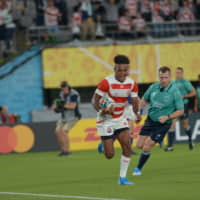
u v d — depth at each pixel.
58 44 80.81
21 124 63.56
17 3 78.81
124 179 34.00
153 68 82.50
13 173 43.88
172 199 28.30
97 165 46.78
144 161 38.59
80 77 81.38
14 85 80.19
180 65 83.00
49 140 64.06
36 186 35.44
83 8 81.25
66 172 42.88
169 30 83.56
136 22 82.50
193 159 48.22
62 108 56.78
